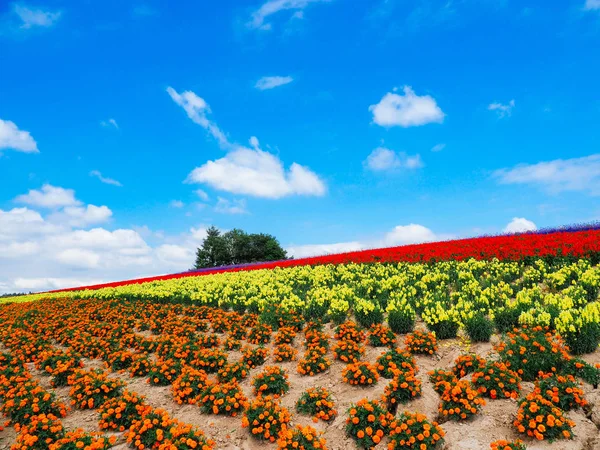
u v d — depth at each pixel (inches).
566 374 242.7
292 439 213.5
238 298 530.6
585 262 472.1
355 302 430.6
